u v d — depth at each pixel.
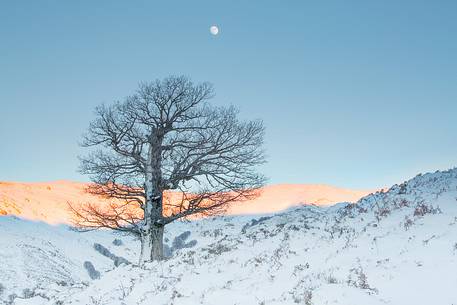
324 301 9.63
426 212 15.59
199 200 23.75
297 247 17.19
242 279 14.79
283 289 11.96
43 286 22.73
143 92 23.42
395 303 9.42
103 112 22.97
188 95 23.59
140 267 20.53
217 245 21.89
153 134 23.38
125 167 23.28
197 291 14.49
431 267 10.74
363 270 11.65
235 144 23.56
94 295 17.38
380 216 17.84
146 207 23.08
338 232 17.67
